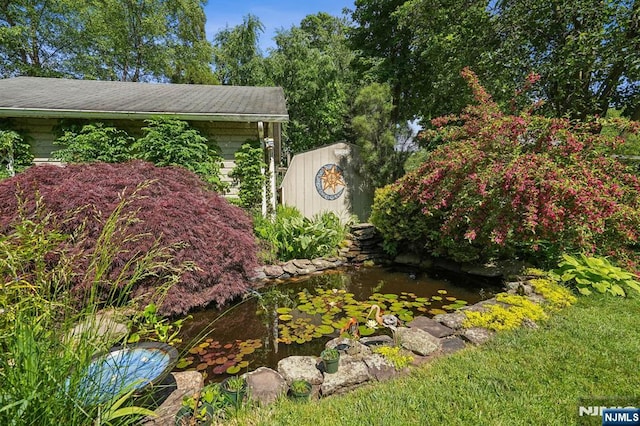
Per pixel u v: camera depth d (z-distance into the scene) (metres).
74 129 5.39
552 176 3.12
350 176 8.21
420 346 2.17
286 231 5.36
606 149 3.77
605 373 1.85
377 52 11.38
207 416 1.46
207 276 3.27
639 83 5.00
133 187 3.35
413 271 5.08
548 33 5.43
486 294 3.94
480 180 3.50
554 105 5.61
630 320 2.53
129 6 14.27
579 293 3.14
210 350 2.67
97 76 14.12
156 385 1.53
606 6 4.59
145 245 2.88
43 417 1.08
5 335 1.07
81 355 1.20
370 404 1.64
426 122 9.64
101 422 1.18
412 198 4.64
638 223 3.07
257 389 1.75
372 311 2.88
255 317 3.33
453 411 1.58
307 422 1.52
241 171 5.98
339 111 14.66
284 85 15.22
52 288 1.48
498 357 2.04
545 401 1.63
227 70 16.38
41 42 12.55
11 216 2.64
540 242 3.97
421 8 7.46
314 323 3.15
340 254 5.57
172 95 6.90
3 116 5.18
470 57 6.38
